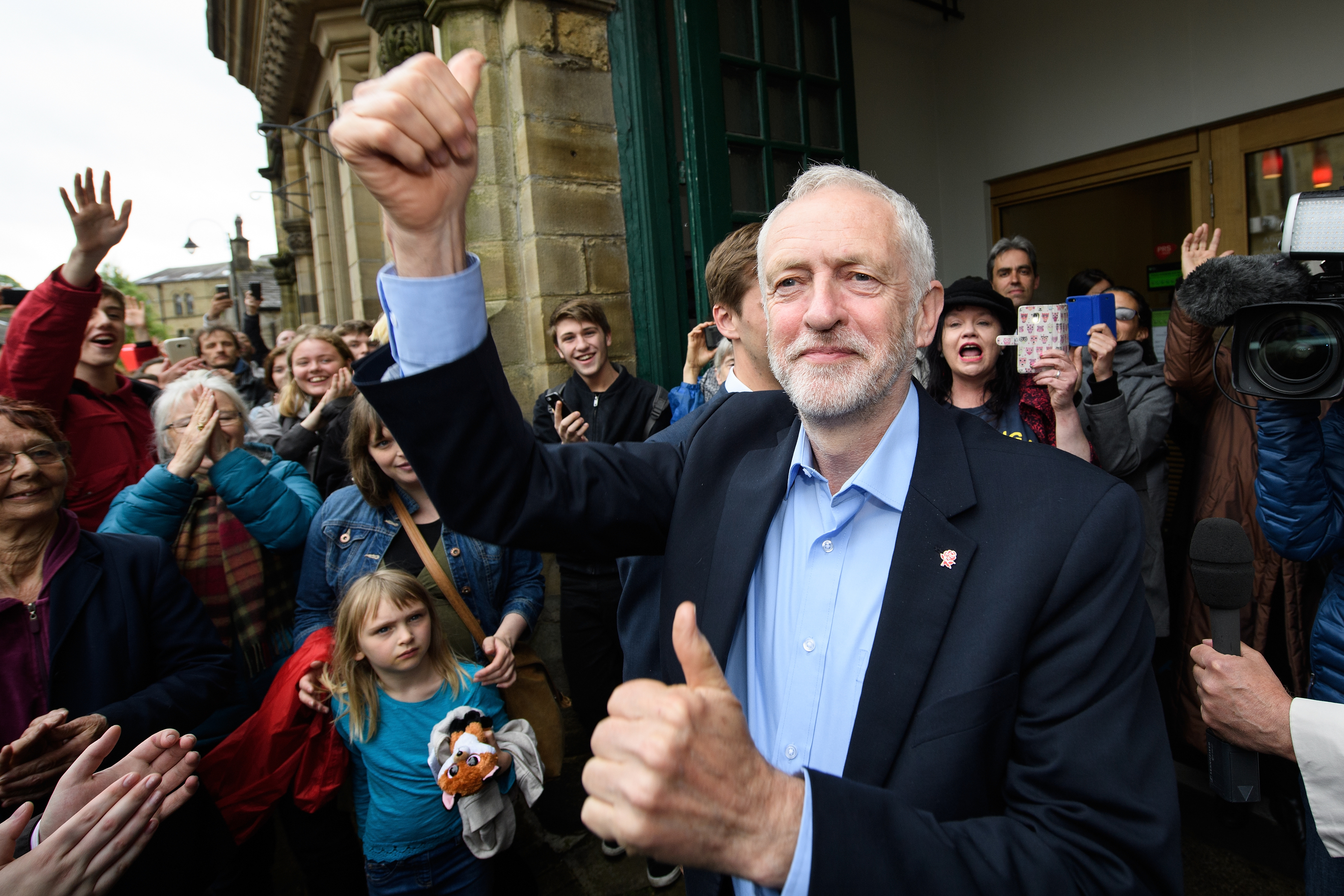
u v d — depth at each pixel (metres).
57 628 1.51
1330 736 1.01
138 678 1.62
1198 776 2.46
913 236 0.91
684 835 0.55
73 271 2.08
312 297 7.51
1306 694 2.02
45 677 1.50
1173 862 0.68
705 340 2.65
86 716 1.51
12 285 3.69
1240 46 3.37
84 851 1.14
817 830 0.59
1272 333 1.32
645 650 1.11
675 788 0.54
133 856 1.20
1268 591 2.10
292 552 2.13
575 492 0.96
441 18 2.87
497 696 1.95
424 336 0.81
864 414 0.88
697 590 0.96
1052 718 0.73
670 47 3.64
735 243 1.77
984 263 4.60
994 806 0.76
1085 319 1.95
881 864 0.60
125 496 1.95
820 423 0.90
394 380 0.81
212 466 2.00
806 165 3.38
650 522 1.04
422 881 1.78
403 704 1.81
